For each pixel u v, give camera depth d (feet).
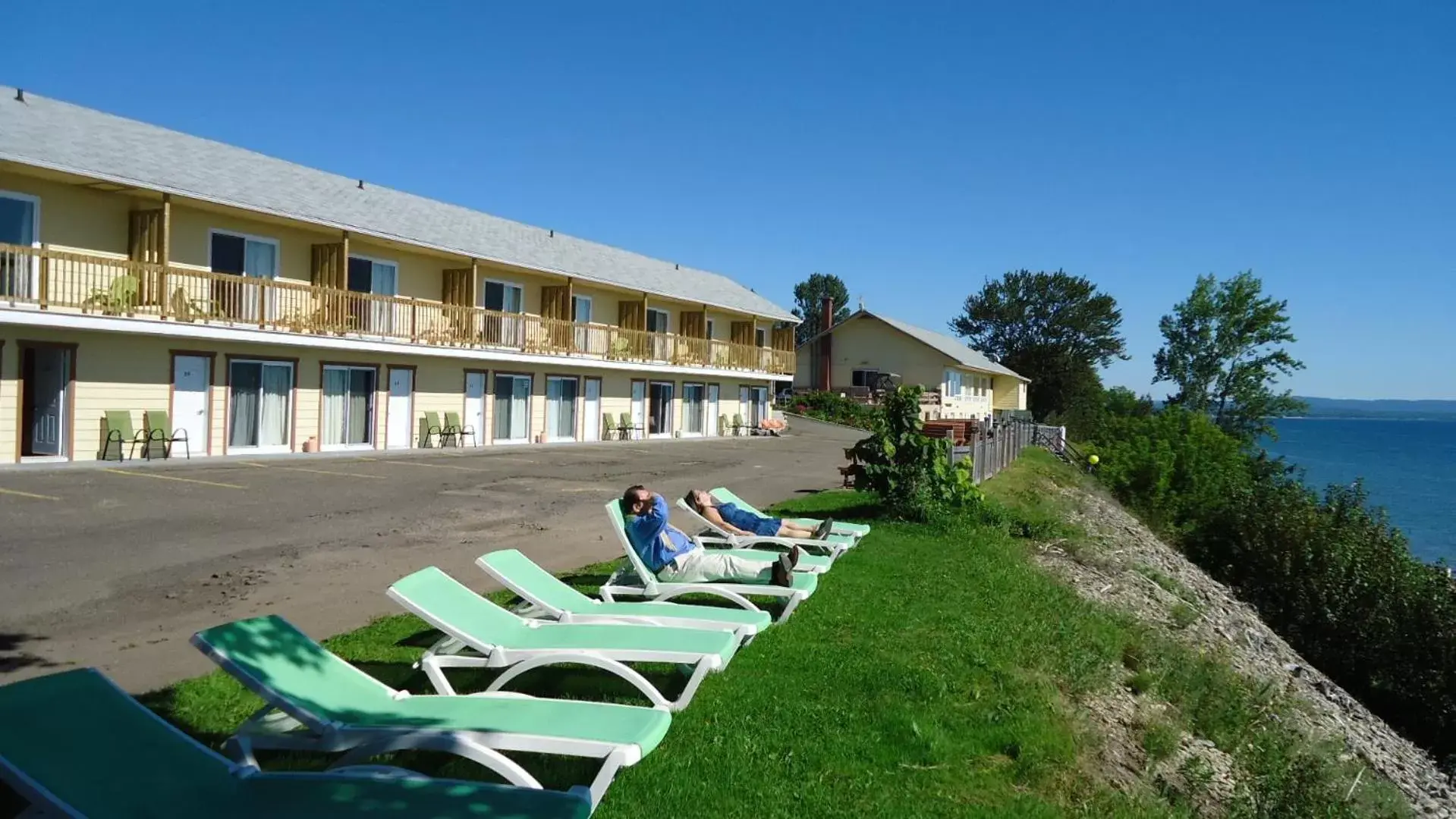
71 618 24.02
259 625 14.39
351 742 12.90
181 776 10.81
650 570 26.91
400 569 31.78
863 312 191.42
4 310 54.60
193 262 68.39
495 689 17.66
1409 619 70.18
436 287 91.71
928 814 14.82
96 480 52.54
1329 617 74.13
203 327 65.46
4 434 57.26
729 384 139.95
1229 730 28.19
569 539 39.32
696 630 19.66
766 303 157.99
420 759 15.40
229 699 17.83
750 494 60.34
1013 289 324.80
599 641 18.70
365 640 22.24
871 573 33.01
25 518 39.42
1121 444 119.65
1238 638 53.98
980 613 28.78
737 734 16.84
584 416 108.68
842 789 15.21
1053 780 17.43
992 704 20.31
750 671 20.58
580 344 105.81
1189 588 61.82
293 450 75.05
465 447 89.35
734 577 26.71
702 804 14.20
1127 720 24.26
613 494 56.29
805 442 126.11
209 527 39.11
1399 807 30.37
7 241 58.34
